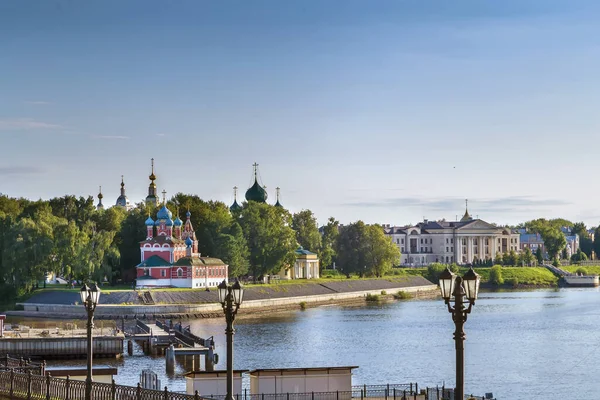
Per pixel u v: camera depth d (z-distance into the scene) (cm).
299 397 9119
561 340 19375
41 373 9319
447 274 5531
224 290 6625
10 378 7944
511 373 14750
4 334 17250
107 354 16088
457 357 5472
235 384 9231
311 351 17438
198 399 6556
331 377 9288
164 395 6744
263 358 16425
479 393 12950
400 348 17962
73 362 15475
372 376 14288
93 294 7619
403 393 10106
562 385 13638
